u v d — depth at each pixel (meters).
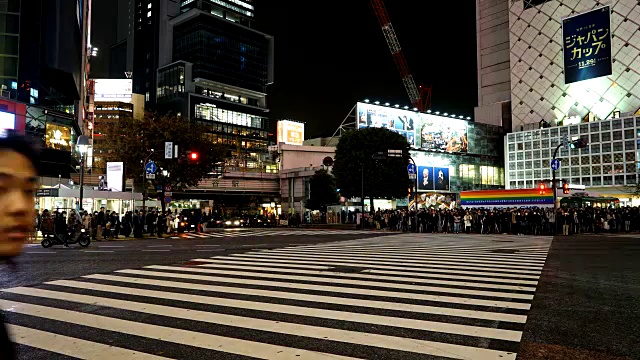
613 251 15.90
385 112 67.81
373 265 11.51
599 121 73.38
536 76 84.06
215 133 110.06
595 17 76.50
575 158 75.69
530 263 12.09
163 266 11.29
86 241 18.20
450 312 6.25
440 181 72.81
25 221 1.08
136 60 125.88
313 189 57.03
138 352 4.53
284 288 8.10
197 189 64.38
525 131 82.44
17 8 37.12
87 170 58.38
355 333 5.20
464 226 32.47
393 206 61.41
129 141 31.48
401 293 7.63
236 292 7.71
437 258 13.30
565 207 32.72
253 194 70.69
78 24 45.00
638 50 71.94
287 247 17.34
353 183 46.00
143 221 26.05
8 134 1.12
